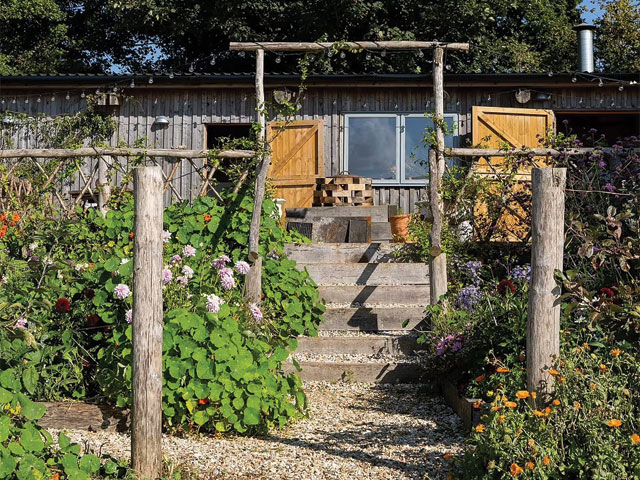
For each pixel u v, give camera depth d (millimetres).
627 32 19891
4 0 21203
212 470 4438
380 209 10961
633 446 3740
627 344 4824
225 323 5168
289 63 19406
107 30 22734
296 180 12914
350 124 13242
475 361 5809
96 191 9789
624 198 7840
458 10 18906
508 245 8852
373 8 18562
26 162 11906
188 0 20219
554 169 4156
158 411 4082
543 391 4125
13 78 12703
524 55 19781
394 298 8250
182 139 13305
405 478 4367
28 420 3949
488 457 3869
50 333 5594
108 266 5824
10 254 7746
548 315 4141
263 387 5188
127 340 5293
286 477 4359
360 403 6258
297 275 7758
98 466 3842
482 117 12648
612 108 13070
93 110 13312
